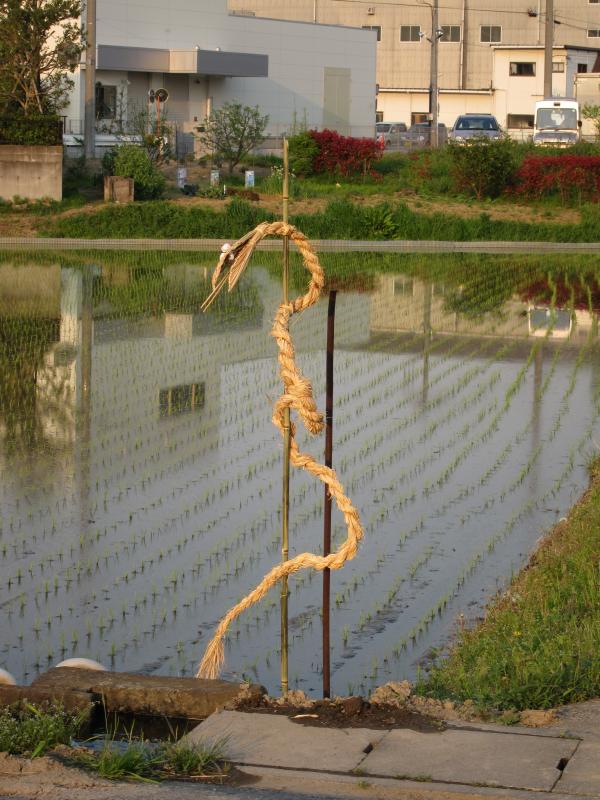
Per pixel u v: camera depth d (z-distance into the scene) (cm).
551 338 2284
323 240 3938
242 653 828
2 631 866
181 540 1086
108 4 5003
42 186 3947
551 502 1211
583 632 741
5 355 1983
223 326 2339
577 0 7612
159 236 3850
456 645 811
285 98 5644
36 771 541
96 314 2439
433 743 559
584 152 4750
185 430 1507
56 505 1185
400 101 7300
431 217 4112
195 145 4975
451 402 1705
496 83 6488
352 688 762
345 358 2047
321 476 629
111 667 799
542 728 580
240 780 527
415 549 1066
